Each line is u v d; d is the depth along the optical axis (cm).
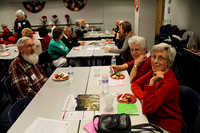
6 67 417
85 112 139
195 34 534
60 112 140
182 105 155
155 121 140
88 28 764
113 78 207
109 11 824
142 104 136
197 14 513
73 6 814
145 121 126
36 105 152
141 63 197
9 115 133
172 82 130
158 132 127
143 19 495
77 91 177
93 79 208
